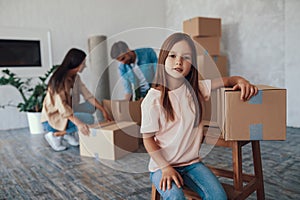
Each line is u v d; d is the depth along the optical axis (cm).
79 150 286
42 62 433
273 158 241
